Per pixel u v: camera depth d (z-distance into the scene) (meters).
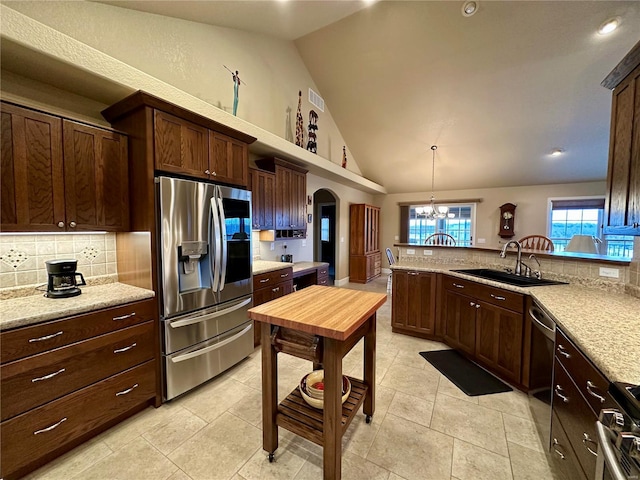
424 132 5.07
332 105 4.97
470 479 1.44
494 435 1.75
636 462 0.65
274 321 1.46
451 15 3.05
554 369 1.54
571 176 5.66
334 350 1.34
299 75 4.21
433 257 3.77
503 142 4.98
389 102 4.56
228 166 2.59
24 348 1.42
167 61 2.42
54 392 1.53
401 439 1.72
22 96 1.80
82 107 2.07
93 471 1.49
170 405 2.06
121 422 1.86
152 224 1.99
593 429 1.06
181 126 2.18
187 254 2.14
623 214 1.66
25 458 1.43
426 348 3.06
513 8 2.88
